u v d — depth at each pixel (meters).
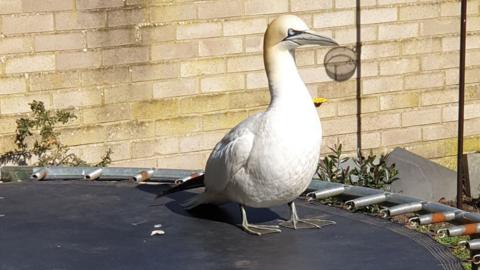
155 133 5.34
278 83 2.48
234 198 2.55
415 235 2.53
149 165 5.35
